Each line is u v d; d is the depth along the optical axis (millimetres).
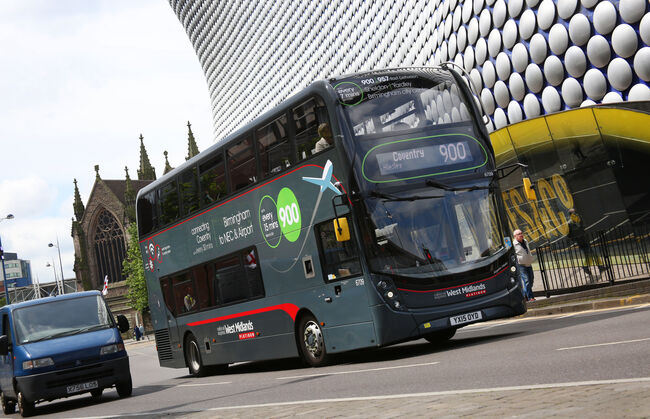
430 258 11875
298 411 7195
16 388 14133
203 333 17156
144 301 85375
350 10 86375
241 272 15258
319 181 12539
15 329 14398
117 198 103688
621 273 18062
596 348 8523
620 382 5812
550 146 29000
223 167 15531
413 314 11602
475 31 35812
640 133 26703
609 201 27469
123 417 9914
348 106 12125
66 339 14203
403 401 6711
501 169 12828
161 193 18375
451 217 12141
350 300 12211
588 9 28234
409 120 12406
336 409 6871
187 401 11164
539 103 31938
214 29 148250
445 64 13227
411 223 11930
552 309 16641
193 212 16906
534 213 29797
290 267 13664
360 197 11781
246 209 14812
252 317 15102
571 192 28484
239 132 14891
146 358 37469
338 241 12273
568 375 6824
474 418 5129
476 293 12023
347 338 12453
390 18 69000
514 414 5039
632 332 9602
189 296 17578
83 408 13656
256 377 14070
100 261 103250
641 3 26219
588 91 29125
